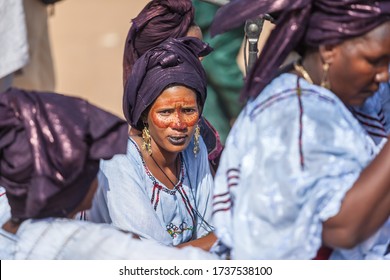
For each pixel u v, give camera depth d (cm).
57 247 689
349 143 642
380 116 760
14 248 698
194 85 872
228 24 670
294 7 646
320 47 650
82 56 2462
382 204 625
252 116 668
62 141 653
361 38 637
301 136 634
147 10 943
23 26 962
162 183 893
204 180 932
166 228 894
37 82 1162
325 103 646
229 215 681
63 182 656
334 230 632
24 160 654
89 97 2155
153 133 876
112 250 693
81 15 2875
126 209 841
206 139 978
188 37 898
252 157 655
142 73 866
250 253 641
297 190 625
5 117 663
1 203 772
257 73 671
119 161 861
